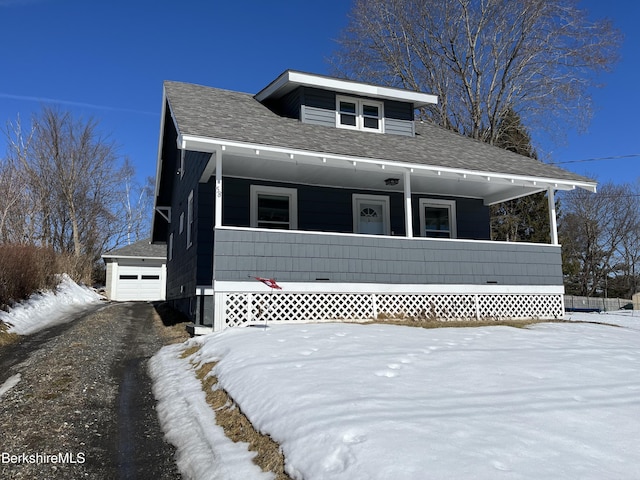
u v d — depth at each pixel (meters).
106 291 24.81
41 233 25.45
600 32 22.11
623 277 43.34
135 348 8.62
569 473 2.79
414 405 3.97
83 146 28.97
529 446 3.16
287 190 12.41
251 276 9.46
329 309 10.17
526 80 23.67
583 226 41.47
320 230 12.65
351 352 6.14
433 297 11.12
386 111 13.63
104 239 32.75
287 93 13.08
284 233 9.84
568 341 7.75
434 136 14.70
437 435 3.30
